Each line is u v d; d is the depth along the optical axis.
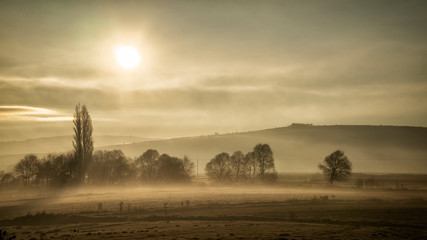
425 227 43.28
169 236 35.28
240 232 37.75
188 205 65.25
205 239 33.28
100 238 34.62
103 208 63.88
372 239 34.38
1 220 52.62
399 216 52.72
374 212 56.84
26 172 122.44
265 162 139.62
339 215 53.78
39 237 36.41
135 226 43.97
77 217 53.31
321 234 36.75
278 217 52.31
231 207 63.75
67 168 106.56
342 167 116.38
